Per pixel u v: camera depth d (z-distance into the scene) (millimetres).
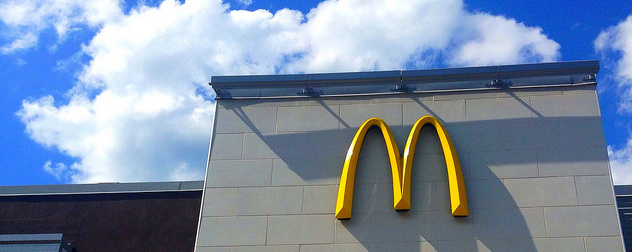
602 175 13555
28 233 17047
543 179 13641
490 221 13273
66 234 17016
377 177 14031
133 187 17625
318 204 13898
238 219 13906
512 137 14234
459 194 13328
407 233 13328
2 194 17734
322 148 14625
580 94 14617
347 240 13398
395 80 15242
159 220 17047
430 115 14688
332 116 15031
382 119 14812
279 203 14008
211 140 14984
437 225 13344
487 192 13617
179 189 17484
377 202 13742
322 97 15320
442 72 15125
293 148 14703
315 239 13492
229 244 13641
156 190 17516
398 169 13727
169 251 16562
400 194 13391
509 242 13023
